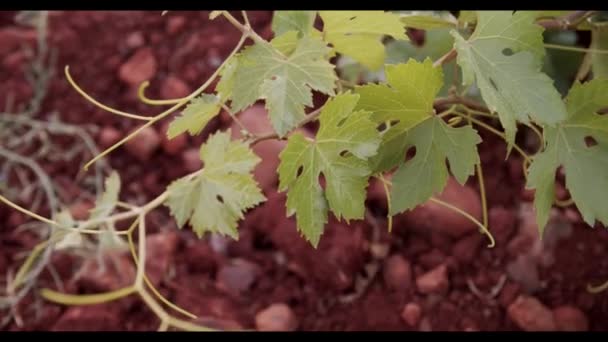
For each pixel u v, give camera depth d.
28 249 1.42
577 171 1.01
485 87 0.97
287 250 1.40
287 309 1.36
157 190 1.50
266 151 1.42
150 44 1.62
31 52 1.61
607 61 1.17
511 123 0.96
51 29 1.63
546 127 1.01
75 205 1.46
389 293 1.38
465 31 1.18
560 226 1.41
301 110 0.96
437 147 1.00
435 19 1.16
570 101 1.01
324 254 1.39
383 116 0.99
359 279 1.40
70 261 1.40
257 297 1.38
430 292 1.38
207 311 1.37
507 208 1.44
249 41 1.61
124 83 1.59
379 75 1.42
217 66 1.60
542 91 0.99
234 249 1.42
